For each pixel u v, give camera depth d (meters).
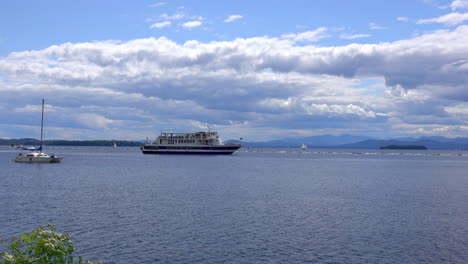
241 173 109.81
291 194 63.91
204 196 60.06
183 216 43.91
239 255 30.28
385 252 31.38
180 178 91.31
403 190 72.00
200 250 31.34
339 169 137.50
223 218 43.12
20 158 150.00
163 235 35.56
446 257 30.20
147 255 29.95
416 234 36.97
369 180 92.69
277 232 37.16
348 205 52.94
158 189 68.75
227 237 35.19
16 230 36.62
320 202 55.38
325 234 36.62
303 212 47.28
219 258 29.53
